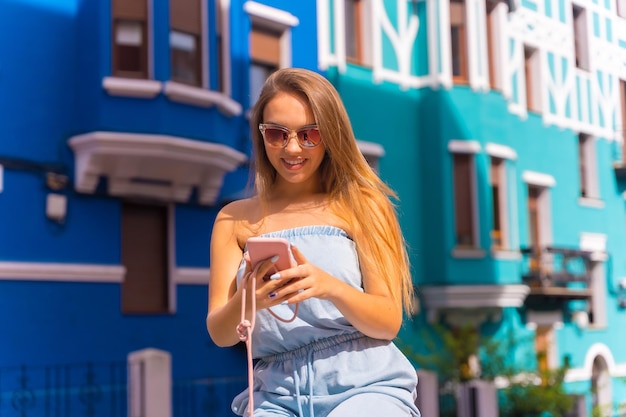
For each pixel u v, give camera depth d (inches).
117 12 410.0
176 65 425.4
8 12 381.1
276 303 80.5
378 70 567.2
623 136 643.5
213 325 87.0
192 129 419.5
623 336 662.5
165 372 371.6
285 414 87.3
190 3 434.9
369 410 83.4
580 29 620.4
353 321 84.0
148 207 430.9
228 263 93.5
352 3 570.6
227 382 447.5
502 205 625.0
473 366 561.0
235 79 465.1
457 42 606.9
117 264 410.0
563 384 594.9
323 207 91.8
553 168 658.8
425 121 591.8
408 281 92.4
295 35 510.9
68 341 387.2
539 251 643.5
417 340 575.5
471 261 588.7
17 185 376.2
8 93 377.4
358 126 548.7
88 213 401.7
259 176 94.3
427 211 587.8
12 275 369.1
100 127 396.2
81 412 387.5
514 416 533.3
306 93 87.4
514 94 639.8
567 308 661.3
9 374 364.8
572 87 629.9
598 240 659.4
